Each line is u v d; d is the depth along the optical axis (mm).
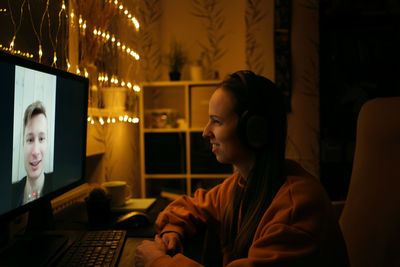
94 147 1502
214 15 2787
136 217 965
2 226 772
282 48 2514
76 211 1173
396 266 734
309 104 2537
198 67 2619
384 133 854
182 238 809
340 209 1146
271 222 562
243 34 2766
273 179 641
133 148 2379
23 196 692
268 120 646
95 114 1402
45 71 760
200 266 590
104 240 789
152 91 2832
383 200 812
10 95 632
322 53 2613
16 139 659
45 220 879
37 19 987
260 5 2518
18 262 641
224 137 654
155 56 2822
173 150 2496
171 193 1974
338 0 2535
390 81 2566
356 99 2551
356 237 859
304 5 2506
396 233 753
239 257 661
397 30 2549
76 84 955
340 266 570
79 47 1275
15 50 883
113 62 1569
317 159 2541
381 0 2531
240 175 804
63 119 877
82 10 1231
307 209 559
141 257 666
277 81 2523
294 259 500
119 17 1529
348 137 2613
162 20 2822
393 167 812
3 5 833
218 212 912
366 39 2568
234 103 640
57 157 849
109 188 1169
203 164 2457
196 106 2484
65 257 688
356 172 931
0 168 610
